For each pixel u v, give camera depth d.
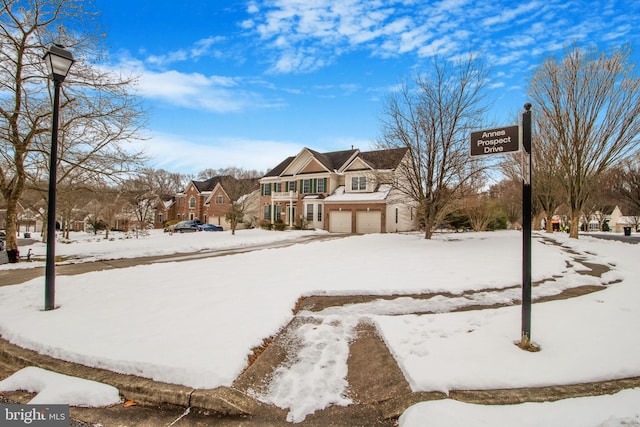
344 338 4.27
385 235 19.88
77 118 12.54
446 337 4.05
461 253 11.48
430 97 15.48
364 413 2.84
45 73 11.92
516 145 3.77
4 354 3.91
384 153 27.59
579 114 16.41
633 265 9.19
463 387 2.98
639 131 15.20
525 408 2.68
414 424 2.54
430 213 16.58
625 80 15.20
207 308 5.21
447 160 15.63
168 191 68.94
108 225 29.53
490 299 5.81
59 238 30.59
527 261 3.72
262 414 2.84
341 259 10.41
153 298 5.86
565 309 5.07
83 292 6.42
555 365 3.28
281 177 34.69
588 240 16.83
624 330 4.17
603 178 20.73
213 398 2.93
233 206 30.72
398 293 6.25
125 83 12.75
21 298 5.97
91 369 3.46
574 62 16.11
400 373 3.33
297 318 4.98
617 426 2.38
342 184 32.19
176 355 3.55
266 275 7.84
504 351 3.60
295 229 31.31
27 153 12.42
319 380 3.31
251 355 3.71
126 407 2.98
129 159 13.89
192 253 14.52
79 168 13.72
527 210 3.74
